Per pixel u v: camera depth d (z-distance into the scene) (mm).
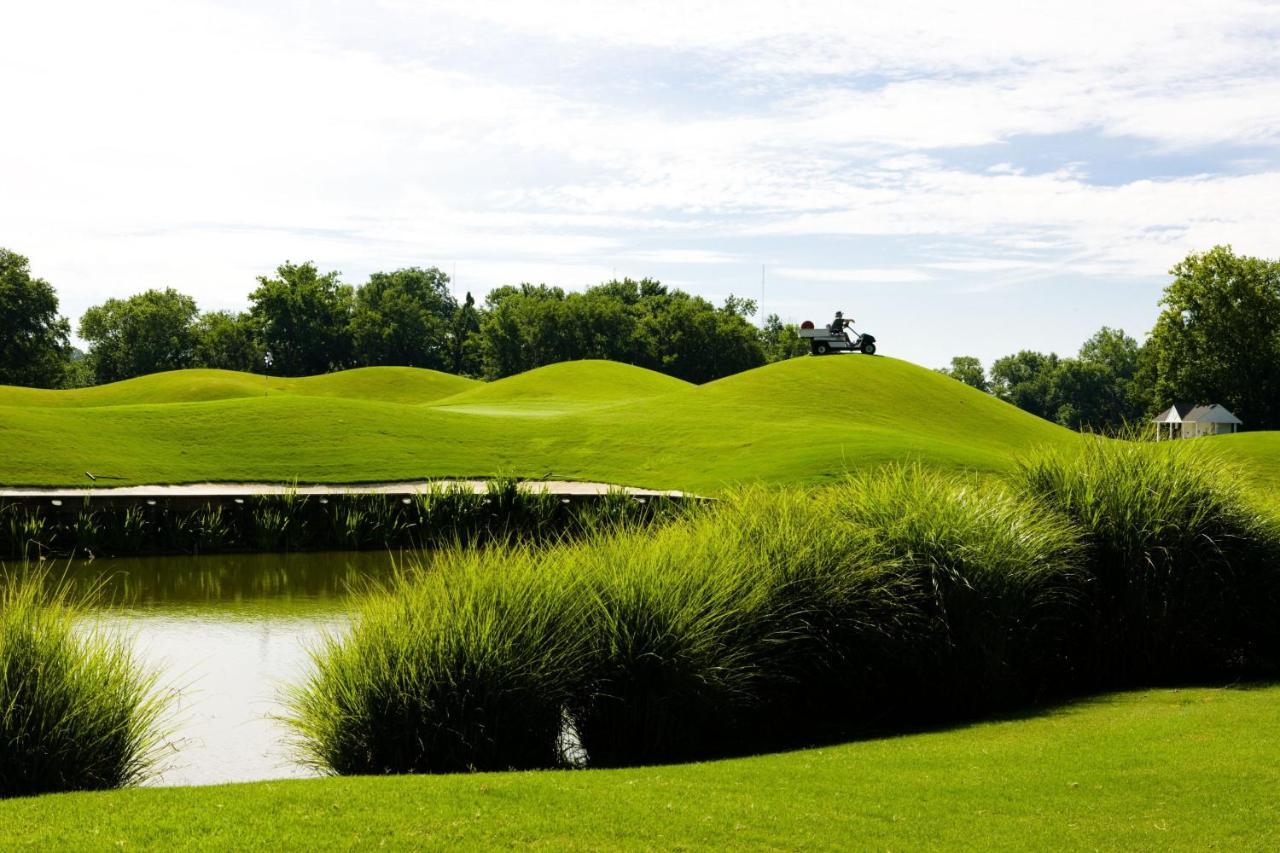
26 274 104000
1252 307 77312
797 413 53000
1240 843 6656
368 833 6496
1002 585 11898
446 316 167875
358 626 10242
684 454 42188
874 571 11586
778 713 11000
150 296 135250
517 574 10383
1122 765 8531
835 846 6543
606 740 10016
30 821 6703
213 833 6465
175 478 34500
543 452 43344
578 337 120438
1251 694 11633
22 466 33219
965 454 38531
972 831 6867
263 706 12352
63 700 8609
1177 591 13023
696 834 6676
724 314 126750
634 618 10117
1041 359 173875
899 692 11656
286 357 124500
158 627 17328
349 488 35250
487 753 9266
